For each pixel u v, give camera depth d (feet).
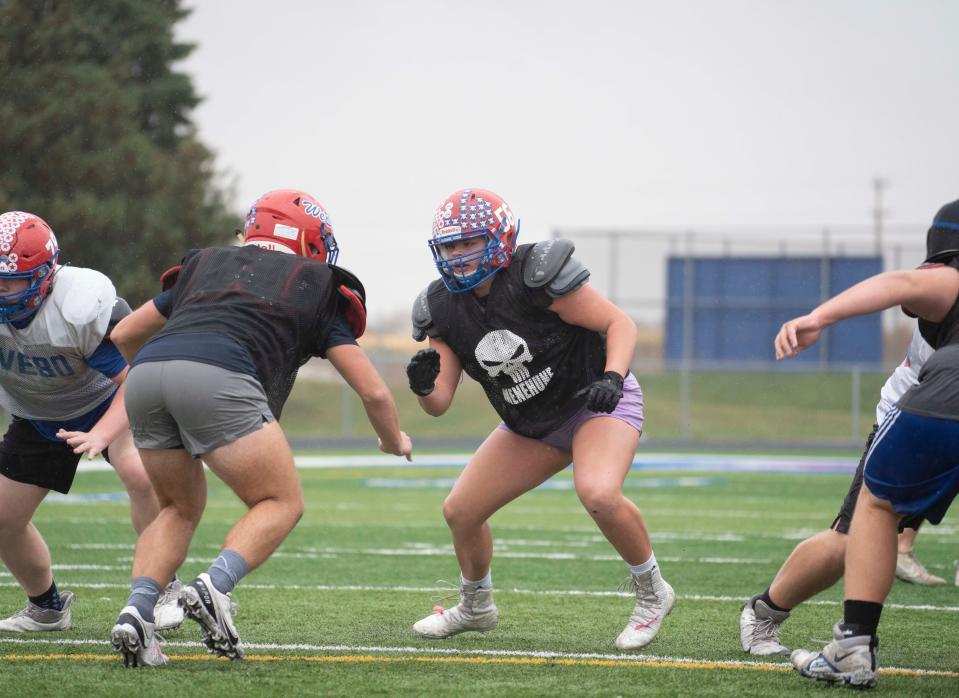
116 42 411.95
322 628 61.31
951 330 44.70
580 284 52.16
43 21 370.32
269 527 46.16
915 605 71.10
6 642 55.31
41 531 110.93
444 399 53.98
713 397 383.24
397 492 161.79
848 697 44.52
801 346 42.65
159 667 49.01
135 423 47.26
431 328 54.44
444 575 84.23
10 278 50.67
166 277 51.39
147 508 60.29
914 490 44.09
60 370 54.03
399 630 60.85
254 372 46.73
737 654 54.08
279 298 47.83
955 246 45.34
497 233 51.72
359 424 375.04
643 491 166.50
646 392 386.11
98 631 59.00
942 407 42.86
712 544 106.63
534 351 53.01
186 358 45.68
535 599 73.15
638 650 54.95
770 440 322.14
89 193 357.20
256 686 45.32
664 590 55.83
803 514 135.95
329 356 49.29
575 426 55.16
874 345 359.46
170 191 376.89
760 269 370.32
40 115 352.08
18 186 347.97
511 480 55.52
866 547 45.34
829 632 61.26
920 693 45.29
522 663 51.03
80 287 53.42
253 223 51.47
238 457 45.91
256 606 69.00
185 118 426.92
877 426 51.88
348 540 107.14
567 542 107.24
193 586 43.78
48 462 56.39
